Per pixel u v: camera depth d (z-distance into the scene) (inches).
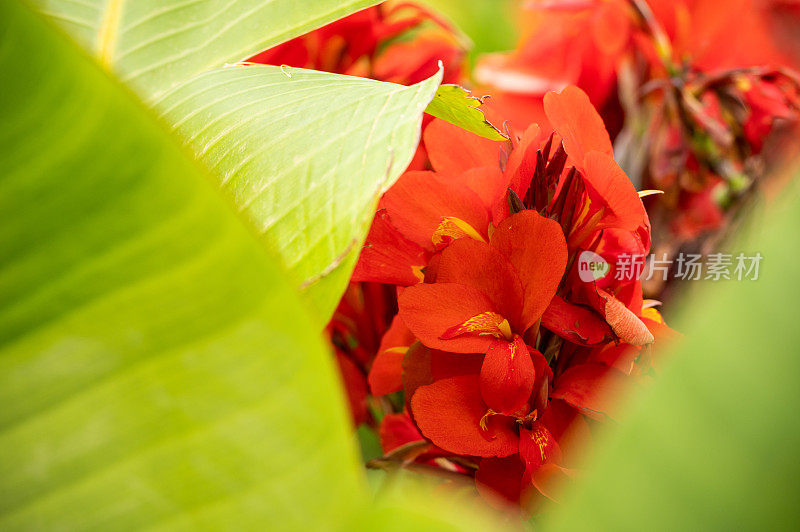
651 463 25.0
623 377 30.9
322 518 25.5
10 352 25.0
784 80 39.8
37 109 24.2
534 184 31.8
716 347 24.8
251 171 29.8
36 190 24.5
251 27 32.8
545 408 30.8
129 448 25.3
